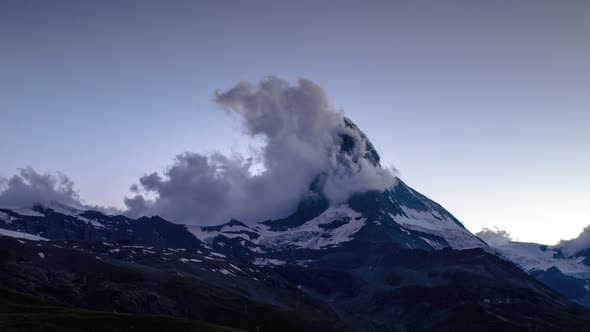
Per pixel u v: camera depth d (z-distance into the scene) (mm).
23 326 193875
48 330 196000
